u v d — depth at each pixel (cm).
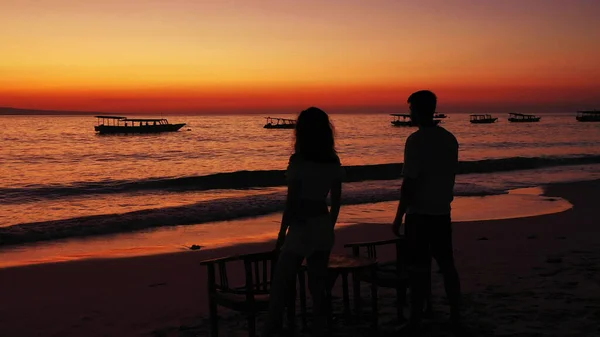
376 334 461
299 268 434
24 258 1005
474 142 7175
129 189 2350
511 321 492
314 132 382
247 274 404
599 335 448
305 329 479
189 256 967
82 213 1764
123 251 1038
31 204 1967
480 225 1223
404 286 460
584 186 2188
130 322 560
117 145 6831
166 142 7612
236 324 526
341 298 602
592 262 754
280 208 1636
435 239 438
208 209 1588
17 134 10306
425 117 430
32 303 645
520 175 2770
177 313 589
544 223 1243
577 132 10588
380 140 8188
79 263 907
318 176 382
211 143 7356
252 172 2547
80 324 557
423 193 431
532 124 16412
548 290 601
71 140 8100
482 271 721
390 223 1366
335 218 399
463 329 446
